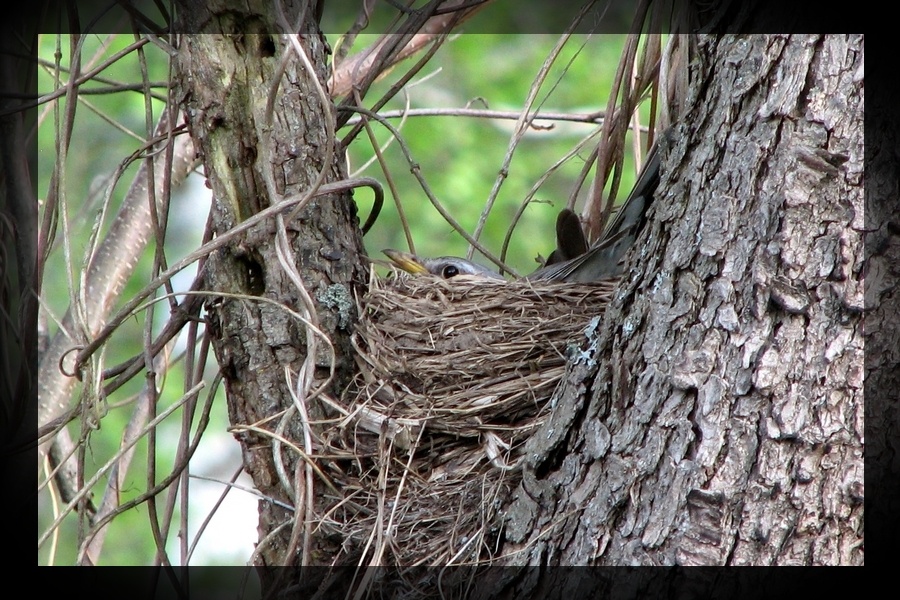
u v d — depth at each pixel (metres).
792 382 3.50
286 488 4.20
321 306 4.72
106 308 7.17
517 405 4.88
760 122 3.62
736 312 3.58
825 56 3.57
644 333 3.76
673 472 3.58
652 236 3.85
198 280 4.91
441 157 13.63
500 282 5.89
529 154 13.95
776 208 3.55
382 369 4.90
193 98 4.71
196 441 4.69
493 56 14.39
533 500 3.93
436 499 4.49
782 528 3.46
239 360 4.64
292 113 4.70
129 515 11.56
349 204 5.04
